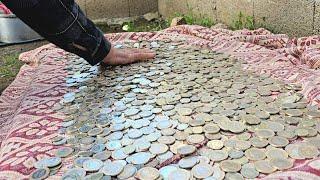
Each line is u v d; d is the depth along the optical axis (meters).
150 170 0.36
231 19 1.00
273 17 0.83
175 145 0.39
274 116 0.43
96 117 0.46
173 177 0.34
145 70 0.59
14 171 0.38
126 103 0.49
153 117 0.45
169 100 0.48
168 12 1.39
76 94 0.53
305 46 0.65
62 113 0.49
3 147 0.44
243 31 0.77
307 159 0.35
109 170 0.36
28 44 1.22
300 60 0.62
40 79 0.61
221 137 0.40
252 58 0.62
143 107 0.47
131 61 0.62
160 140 0.40
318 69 0.56
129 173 0.35
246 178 0.34
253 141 0.38
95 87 0.55
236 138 0.39
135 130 0.42
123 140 0.41
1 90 0.89
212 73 0.56
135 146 0.39
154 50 0.69
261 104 0.45
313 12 0.72
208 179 0.34
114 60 0.60
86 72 0.62
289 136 0.39
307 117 0.42
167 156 0.37
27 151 0.41
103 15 1.46
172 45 0.71
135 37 0.80
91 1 1.44
